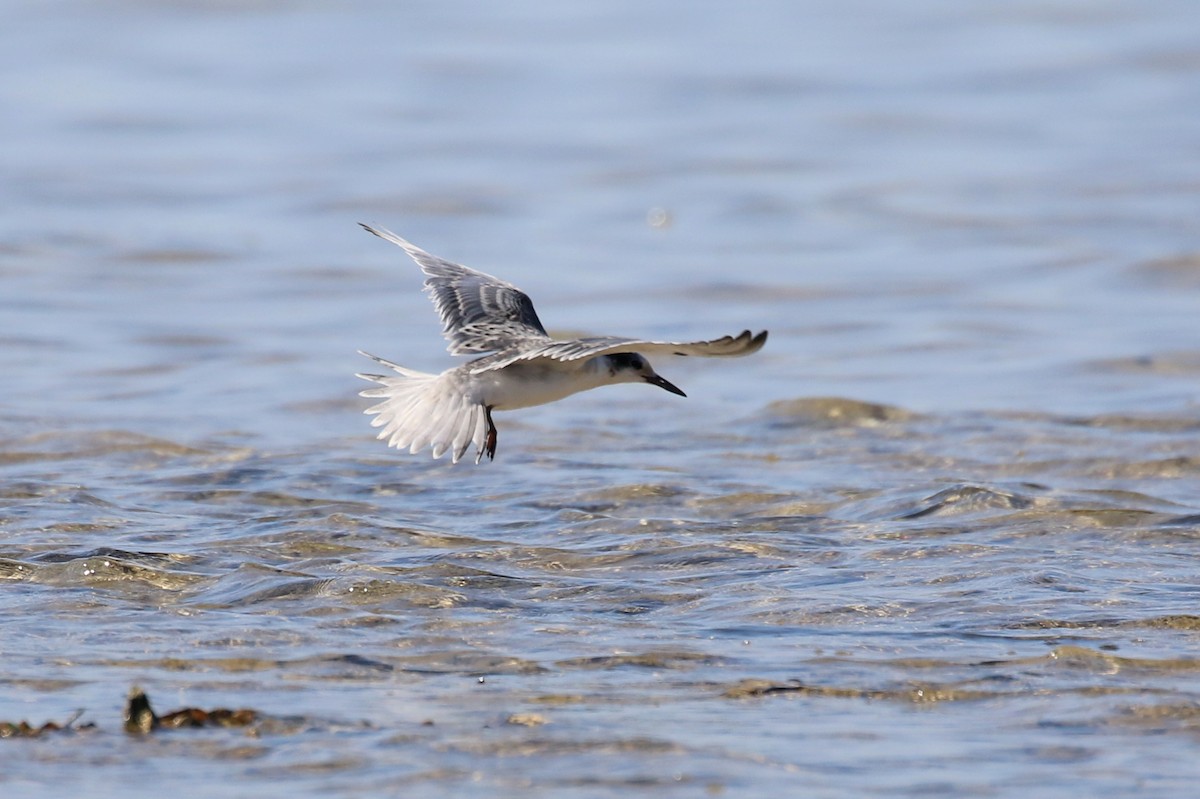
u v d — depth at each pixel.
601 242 28.67
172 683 9.12
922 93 42.28
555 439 16.50
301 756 7.98
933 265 26.20
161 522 13.07
